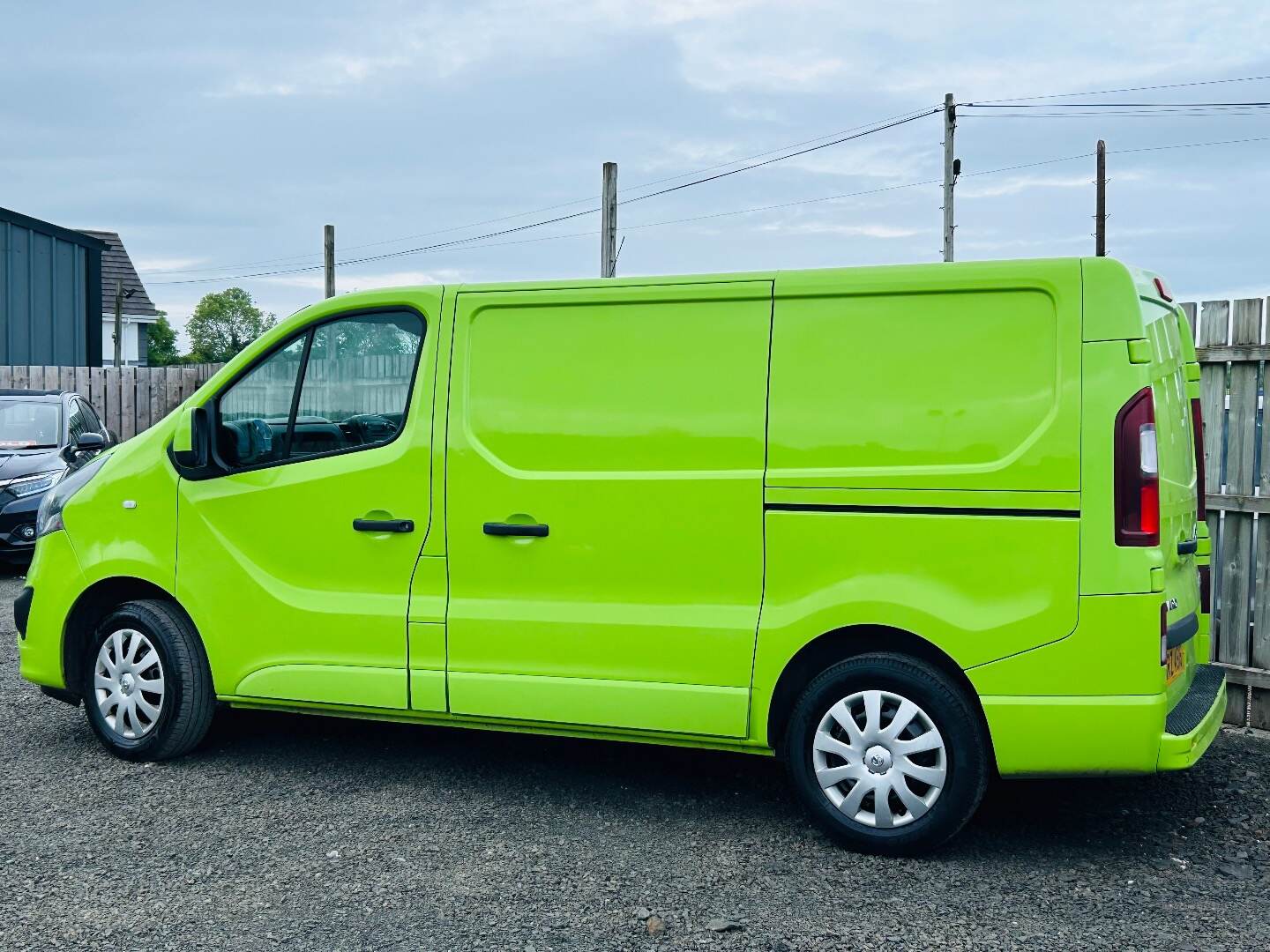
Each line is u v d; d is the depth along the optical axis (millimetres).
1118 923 3889
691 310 4684
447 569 5012
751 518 4551
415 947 3703
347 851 4492
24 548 10898
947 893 4117
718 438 4617
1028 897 4086
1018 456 4215
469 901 4043
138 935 3777
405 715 5125
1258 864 4398
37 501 10969
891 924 3873
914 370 4375
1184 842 4625
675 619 4652
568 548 4820
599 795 5160
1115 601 4109
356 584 5176
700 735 4648
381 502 5117
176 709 5469
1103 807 5016
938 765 4340
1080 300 4184
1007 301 4281
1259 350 6047
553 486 4832
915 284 4383
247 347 5441
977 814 4930
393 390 5156
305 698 5250
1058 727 4164
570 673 4805
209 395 5480
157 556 5496
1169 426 4621
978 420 4281
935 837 4348
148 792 5172
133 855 4445
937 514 4312
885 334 4422
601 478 4766
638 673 4711
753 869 4328
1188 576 4887
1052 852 4516
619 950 3684
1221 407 6262
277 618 5273
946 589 4305
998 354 4277
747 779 5391
